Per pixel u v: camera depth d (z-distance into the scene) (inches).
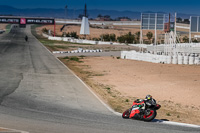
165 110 882.1
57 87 1206.9
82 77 1545.3
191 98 1045.8
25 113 736.3
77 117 716.7
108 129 606.2
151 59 2265.0
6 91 1067.9
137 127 630.5
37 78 1437.0
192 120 768.3
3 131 565.9
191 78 1450.5
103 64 2187.5
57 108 824.3
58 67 1934.1
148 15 2657.5
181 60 2082.9
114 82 1393.9
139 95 1101.1
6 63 2048.5
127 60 2454.5
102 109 844.6
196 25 2778.1
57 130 587.5
